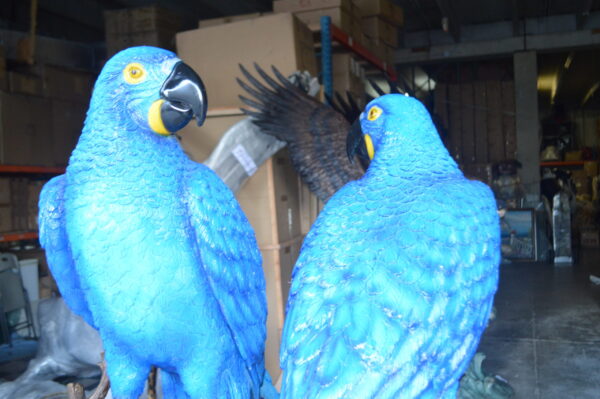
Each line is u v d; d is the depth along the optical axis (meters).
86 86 5.23
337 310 0.82
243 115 2.77
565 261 7.37
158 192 1.15
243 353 1.32
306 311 0.85
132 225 1.12
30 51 4.84
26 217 4.84
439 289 0.84
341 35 3.79
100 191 1.12
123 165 1.13
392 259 0.84
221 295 1.26
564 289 5.76
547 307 5.07
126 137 1.15
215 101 3.06
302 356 0.82
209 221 1.24
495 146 10.06
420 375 0.81
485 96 10.12
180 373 1.24
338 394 0.77
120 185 1.12
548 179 9.38
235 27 3.02
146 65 1.14
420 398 0.80
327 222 0.99
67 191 1.16
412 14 8.95
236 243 1.32
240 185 2.73
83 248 1.13
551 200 9.06
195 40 3.09
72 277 1.28
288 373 0.84
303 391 0.79
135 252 1.12
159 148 1.18
